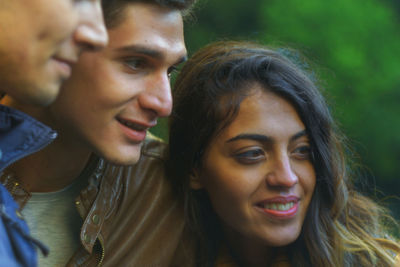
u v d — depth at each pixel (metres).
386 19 9.24
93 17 1.49
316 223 2.47
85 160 2.15
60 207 2.16
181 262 2.52
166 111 1.93
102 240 2.18
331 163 2.46
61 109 1.91
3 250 1.38
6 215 1.47
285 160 2.26
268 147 2.28
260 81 2.30
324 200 2.52
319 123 2.38
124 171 2.38
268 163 2.28
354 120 8.70
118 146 1.92
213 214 2.54
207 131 2.33
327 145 2.44
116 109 1.88
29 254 1.46
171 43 1.92
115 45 1.84
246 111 2.26
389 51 9.09
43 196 2.13
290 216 2.30
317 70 2.79
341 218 2.60
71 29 1.45
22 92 1.47
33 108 1.98
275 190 2.27
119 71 1.87
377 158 8.79
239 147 2.26
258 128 2.25
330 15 9.05
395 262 2.45
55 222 2.14
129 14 1.85
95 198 2.18
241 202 2.29
